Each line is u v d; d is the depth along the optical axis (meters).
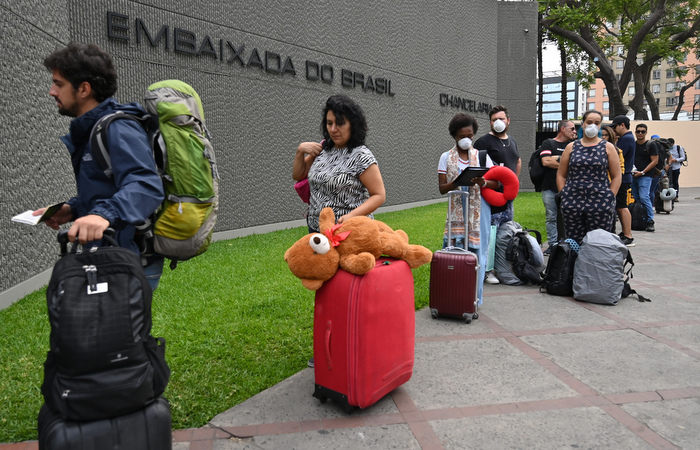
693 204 14.13
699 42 31.91
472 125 4.50
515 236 5.50
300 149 3.23
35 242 5.05
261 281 5.20
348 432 2.50
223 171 8.15
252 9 8.58
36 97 5.12
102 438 1.57
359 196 3.05
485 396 2.87
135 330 1.58
